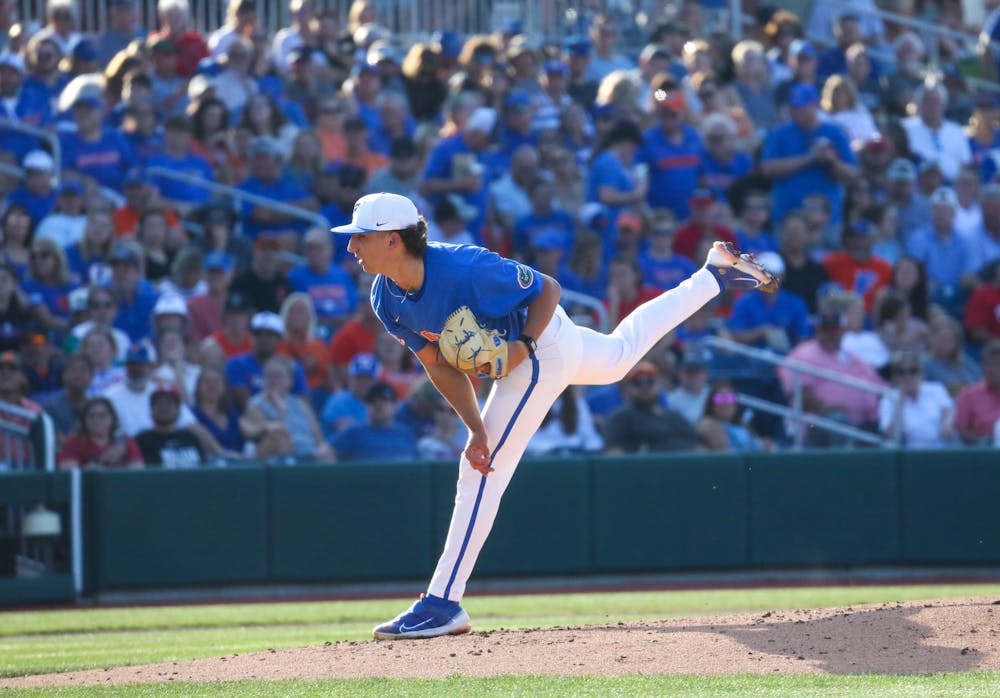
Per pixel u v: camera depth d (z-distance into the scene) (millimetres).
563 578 33500
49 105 41562
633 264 38344
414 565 33000
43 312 34906
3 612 29859
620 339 17328
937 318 40188
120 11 45688
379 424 33812
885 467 34000
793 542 33812
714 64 49062
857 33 51125
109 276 35750
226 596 32281
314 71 45125
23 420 31938
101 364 33781
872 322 40188
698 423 35312
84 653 21906
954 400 38000
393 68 45688
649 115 45688
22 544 31531
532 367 16625
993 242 44062
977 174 44438
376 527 32906
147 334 35750
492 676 14680
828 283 40000
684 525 33594
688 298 17719
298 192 40750
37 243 35625
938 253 43344
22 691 15430
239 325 35188
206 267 36281
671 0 52312
